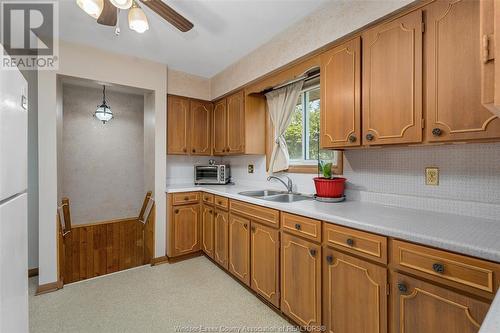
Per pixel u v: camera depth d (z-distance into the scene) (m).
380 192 1.76
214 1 1.74
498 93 0.49
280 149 2.62
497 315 0.49
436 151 1.50
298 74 2.10
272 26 2.07
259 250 2.02
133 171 3.80
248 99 2.79
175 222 2.84
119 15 1.88
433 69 1.25
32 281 2.37
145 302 2.02
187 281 2.39
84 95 3.40
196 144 3.29
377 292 1.20
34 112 2.54
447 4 1.20
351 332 1.32
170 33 2.18
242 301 2.04
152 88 2.81
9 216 0.76
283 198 2.36
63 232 2.36
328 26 1.75
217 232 2.67
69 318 1.80
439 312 1.00
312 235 1.54
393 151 1.70
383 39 1.45
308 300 1.57
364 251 1.25
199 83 3.31
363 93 1.55
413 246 1.08
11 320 0.77
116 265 3.04
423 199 1.53
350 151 1.95
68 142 3.30
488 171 1.31
